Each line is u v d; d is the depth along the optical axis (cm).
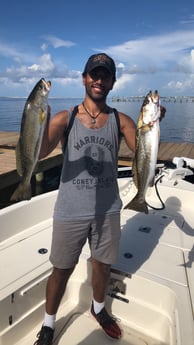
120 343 222
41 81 170
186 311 201
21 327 225
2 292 213
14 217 297
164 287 227
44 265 249
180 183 422
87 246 281
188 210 384
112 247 212
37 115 171
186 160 471
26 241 289
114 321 232
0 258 259
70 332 231
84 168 197
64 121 197
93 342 223
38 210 325
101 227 205
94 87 191
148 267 252
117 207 209
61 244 203
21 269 243
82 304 260
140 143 202
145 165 203
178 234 318
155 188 379
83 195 198
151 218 357
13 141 1028
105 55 195
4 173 651
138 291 238
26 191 183
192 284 231
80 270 259
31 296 231
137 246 289
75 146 196
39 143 175
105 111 204
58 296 215
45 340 212
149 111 195
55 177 959
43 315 241
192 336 180
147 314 235
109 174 203
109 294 248
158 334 229
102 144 198
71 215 198
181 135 1814
